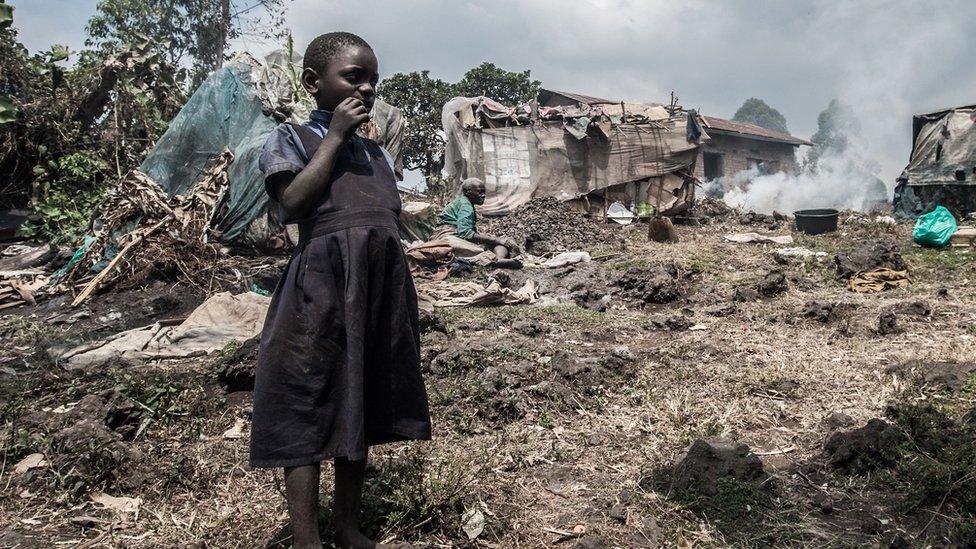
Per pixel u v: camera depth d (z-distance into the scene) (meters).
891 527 2.53
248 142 9.33
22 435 3.22
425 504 2.62
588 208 15.97
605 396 4.00
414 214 10.79
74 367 4.69
